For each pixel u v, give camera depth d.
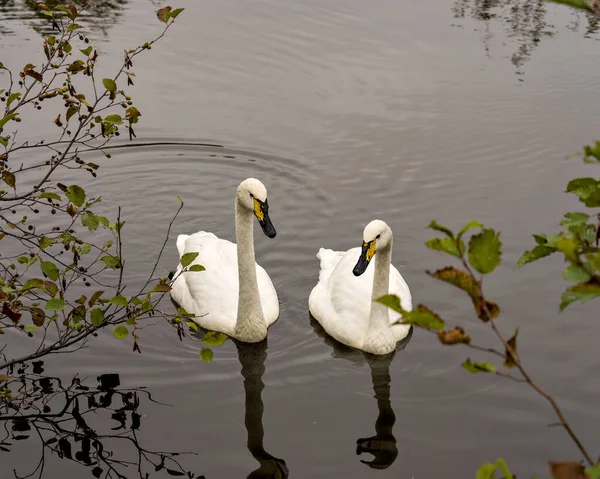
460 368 11.04
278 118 17.50
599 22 21.03
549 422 9.83
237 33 20.67
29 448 9.56
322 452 9.51
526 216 14.10
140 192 15.84
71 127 17.39
